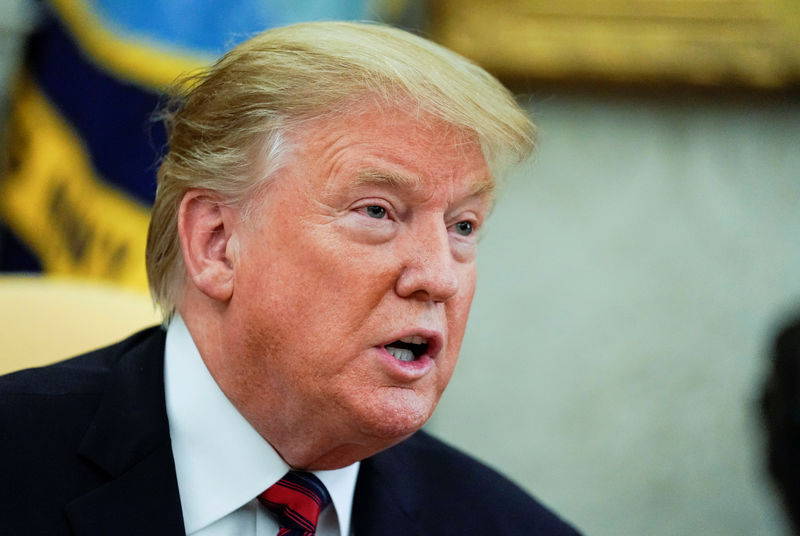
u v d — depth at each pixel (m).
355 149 4.16
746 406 9.66
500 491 5.23
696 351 9.69
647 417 9.69
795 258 9.67
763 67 9.27
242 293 4.28
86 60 8.15
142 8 8.15
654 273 9.69
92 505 4.20
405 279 4.18
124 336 6.05
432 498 5.05
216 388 4.48
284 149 4.20
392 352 4.36
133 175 8.08
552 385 9.66
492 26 9.09
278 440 4.42
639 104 9.62
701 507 9.69
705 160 9.67
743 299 9.69
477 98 4.31
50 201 8.17
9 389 4.49
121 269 8.01
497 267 9.66
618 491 9.65
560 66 9.17
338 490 4.64
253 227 4.26
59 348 5.93
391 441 4.31
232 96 4.33
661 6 9.23
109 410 4.45
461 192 4.32
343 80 4.18
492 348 9.66
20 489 4.19
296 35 4.39
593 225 9.67
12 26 8.04
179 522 4.25
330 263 4.14
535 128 4.66
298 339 4.19
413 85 4.18
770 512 9.60
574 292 9.69
